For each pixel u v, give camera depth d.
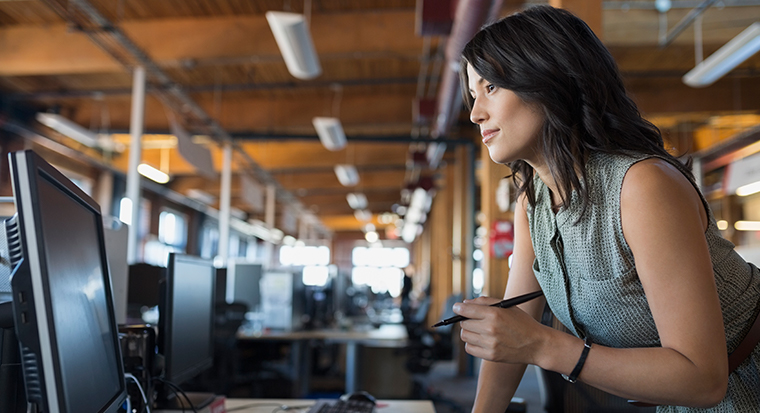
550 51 0.90
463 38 4.30
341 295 9.23
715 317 0.79
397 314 11.61
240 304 4.82
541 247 1.07
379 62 7.49
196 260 2.01
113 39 5.68
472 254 9.06
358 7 6.24
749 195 9.30
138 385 1.44
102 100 8.87
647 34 6.34
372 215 23.16
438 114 7.66
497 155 0.96
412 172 13.95
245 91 8.62
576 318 1.05
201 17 6.29
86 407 0.91
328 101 8.99
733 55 4.59
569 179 0.90
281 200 16.73
